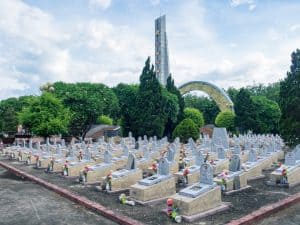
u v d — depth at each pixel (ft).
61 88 142.31
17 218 36.32
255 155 61.41
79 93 139.85
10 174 69.92
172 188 45.32
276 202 41.47
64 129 127.85
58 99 133.80
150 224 33.65
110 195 46.75
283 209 39.65
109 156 60.44
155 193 43.32
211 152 80.23
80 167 64.54
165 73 325.62
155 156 82.43
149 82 142.61
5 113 181.78
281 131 55.67
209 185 38.65
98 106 141.69
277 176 52.37
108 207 39.86
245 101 171.32
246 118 169.99
